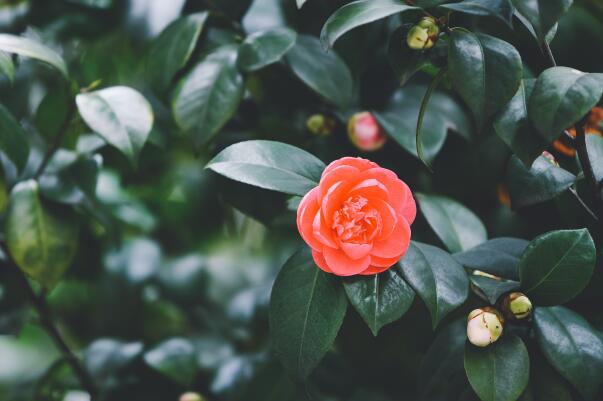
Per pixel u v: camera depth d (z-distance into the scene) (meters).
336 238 0.86
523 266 0.89
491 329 0.88
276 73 1.10
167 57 1.04
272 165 0.89
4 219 1.05
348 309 1.15
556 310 0.90
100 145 1.14
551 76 0.88
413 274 0.87
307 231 0.86
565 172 0.93
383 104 1.08
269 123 1.11
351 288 0.88
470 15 1.00
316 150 1.11
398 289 0.88
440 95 1.08
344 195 0.87
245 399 1.14
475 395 0.95
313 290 0.89
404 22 0.99
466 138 1.08
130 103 0.99
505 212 1.13
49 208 1.06
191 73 1.04
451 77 0.89
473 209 1.13
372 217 0.86
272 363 1.15
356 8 0.88
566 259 0.88
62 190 1.06
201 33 1.06
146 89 1.15
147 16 1.15
